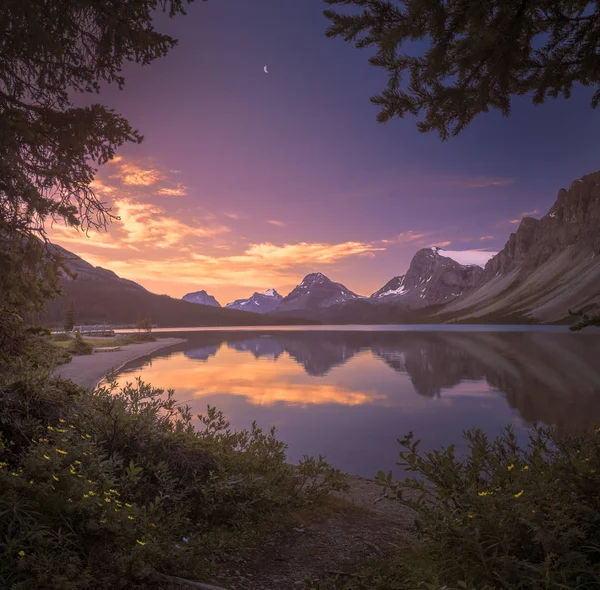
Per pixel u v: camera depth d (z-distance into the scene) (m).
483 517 3.05
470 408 19.44
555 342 72.12
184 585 3.38
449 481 3.67
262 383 27.39
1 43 4.33
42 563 2.96
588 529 2.77
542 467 3.54
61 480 3.63
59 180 5.47
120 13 4.79
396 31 2.71
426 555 3.33
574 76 3.42
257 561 4.18
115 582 3.15
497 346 65.56
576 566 2.51
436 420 16.67
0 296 5.09
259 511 5.28
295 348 68.00
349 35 3.07
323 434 14.28
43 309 5.71
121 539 3.46
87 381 22.69
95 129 5.38
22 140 4.82
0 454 3.95
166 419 5.90
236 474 5.53
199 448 5.75
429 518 3.37
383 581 3.34
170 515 4.41
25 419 4.57
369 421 16.38
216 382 27.56
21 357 5.49
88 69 5.25
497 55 2.88
